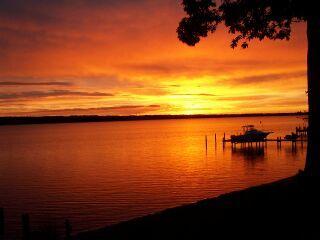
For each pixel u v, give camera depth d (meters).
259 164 58.41
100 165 64.56
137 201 35.59
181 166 59.06
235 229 9.88
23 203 36.31
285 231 9.48
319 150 14.18
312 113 14.31
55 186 45.22
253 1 14.92
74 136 181.50
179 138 135.62
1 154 91.88
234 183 43.56
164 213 12.02
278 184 14.63
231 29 16.64
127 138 146.88
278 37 16.80
